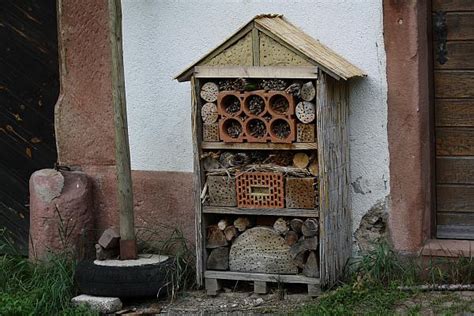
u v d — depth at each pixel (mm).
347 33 7867
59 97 8797
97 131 8680
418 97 7754
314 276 7652
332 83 7578
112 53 7992
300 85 7477
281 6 8023
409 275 7758
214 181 7770
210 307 7758
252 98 7590
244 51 7590
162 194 8477
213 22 8242
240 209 7730
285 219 7699
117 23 7992
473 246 7789
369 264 7824
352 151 7949
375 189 7922
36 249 8469
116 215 8664
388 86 7809
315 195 7551
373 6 7789
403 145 7812
